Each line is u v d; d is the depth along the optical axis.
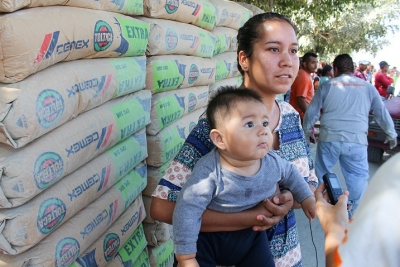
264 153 1.39
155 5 2.40
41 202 1.45
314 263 3.45
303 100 5.84
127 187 2.12
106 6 1.88
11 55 1.27
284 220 1.69
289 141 1.73
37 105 1.36
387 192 0.73
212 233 1.47
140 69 2.21
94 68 1.78
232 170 1.41
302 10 10.90
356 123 4.16
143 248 2.32
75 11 1.64
